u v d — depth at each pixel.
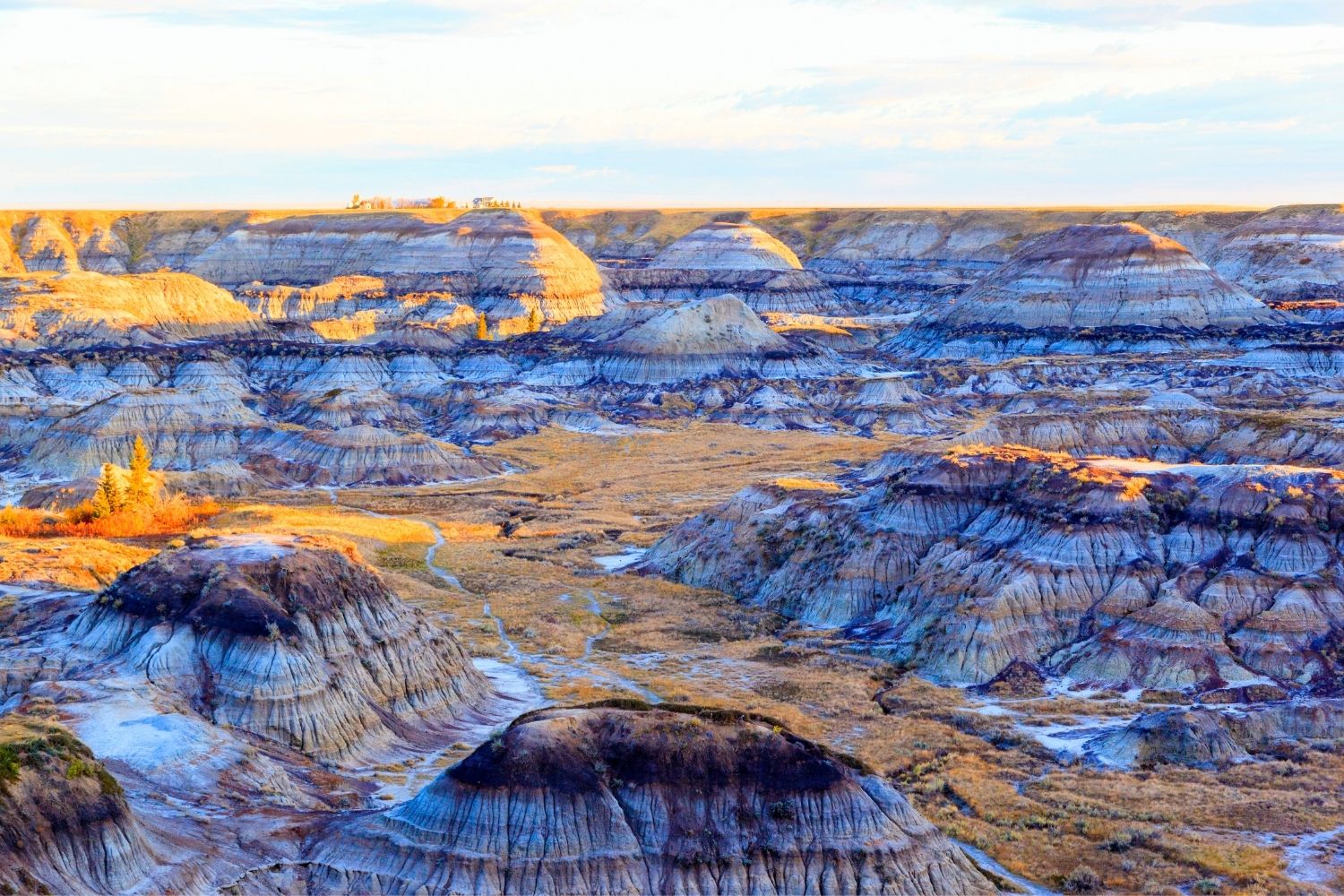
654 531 121.38
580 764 47.97
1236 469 88.56
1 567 84.44
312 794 54.78
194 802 49.97
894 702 73.81
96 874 42.78
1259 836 55.34
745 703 71.69
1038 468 91.75
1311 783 61.25
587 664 80.69
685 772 48.28
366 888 45.53
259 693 60.72
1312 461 119.94
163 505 126.38
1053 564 82.44
